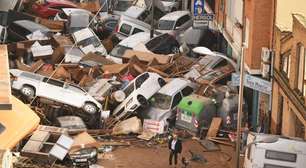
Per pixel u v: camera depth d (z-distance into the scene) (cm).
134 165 3331
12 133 2492
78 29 5534
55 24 5562
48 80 3859
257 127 3734
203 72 4275
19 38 5134
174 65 4484
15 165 3038
